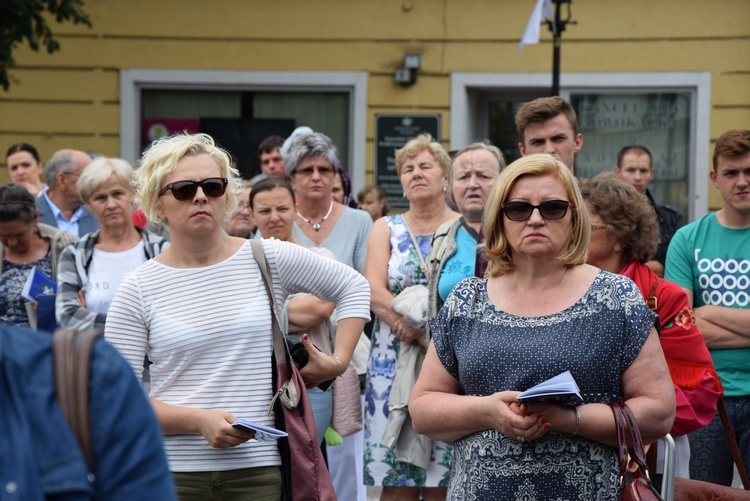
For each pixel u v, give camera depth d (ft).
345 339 19.74
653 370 15.69
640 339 15.67
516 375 15.72
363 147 55.98
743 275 25.21
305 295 23.71
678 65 54.29
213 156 18.66
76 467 9.04
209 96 57.41
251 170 57.47
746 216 25.39
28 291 27.86
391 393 24.86
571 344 15.67
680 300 19.66
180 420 17.51
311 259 19.38
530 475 15.53
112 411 9.32
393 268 26.04
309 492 18.03
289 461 18.07
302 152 29.63
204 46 56.34
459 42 55.42
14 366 9.15
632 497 15.31
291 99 57.16
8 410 9.04
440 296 24.58
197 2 56.18
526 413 15.05
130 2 56.18
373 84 55.93
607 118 55.62
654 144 55.26
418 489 25.80
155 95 57.47
